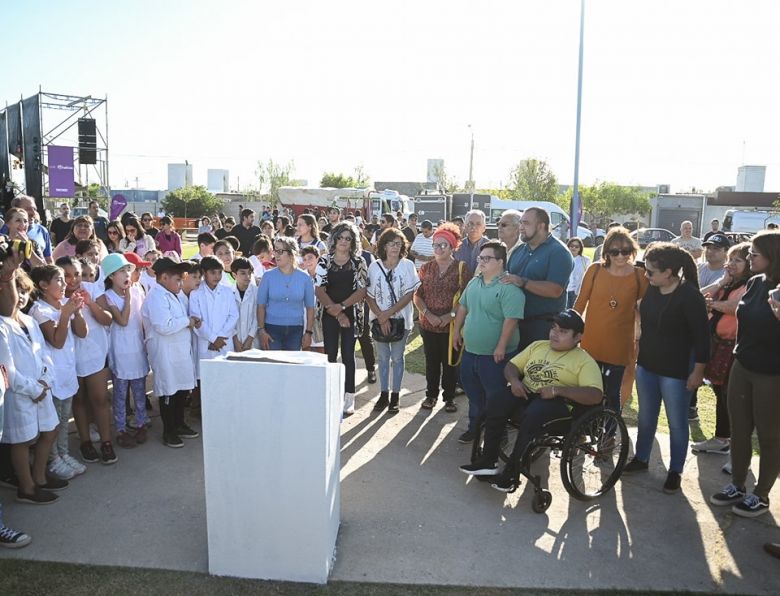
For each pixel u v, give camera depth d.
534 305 4.66
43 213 19.27
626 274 4.45
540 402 3.87
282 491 2.95
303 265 6.26
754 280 3.73
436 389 5.75
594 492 4.11
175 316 4.61
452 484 4.21
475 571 3.16
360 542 3.41
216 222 17.30
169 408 4.70
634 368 4.87
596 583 3.08
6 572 3.06
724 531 3.63
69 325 4.00
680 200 39.62
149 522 3.58
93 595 2.89
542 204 31.17
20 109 19.53
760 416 3.68
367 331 6.48
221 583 3.00
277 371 2.86
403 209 35.91
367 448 4.82
